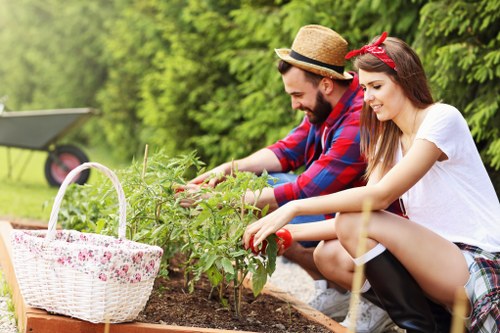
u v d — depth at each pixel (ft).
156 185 9.43
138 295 8.00
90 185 11.72
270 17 21.79
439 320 8.95
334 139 10.85
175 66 27.58
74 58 40.09
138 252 7.80
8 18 42.63
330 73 10.73
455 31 16.65
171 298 10.10
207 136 25.91
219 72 27.55
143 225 9.47
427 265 8.18
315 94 10.94
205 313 9.61
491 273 8.13
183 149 27.94
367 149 9.23
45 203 13.26
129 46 34.83
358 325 9.91
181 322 9.10
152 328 8.08
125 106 35.68
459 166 8.46
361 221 8.33
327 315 10.97
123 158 36.45
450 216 8.53
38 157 36.78
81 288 7.73
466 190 8.49
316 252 9.54
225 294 10.71
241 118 26.12
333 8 20.45
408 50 8.63
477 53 15.85
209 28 26.96
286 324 9.65
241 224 9.02
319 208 8.43
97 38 39.11
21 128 25.07
